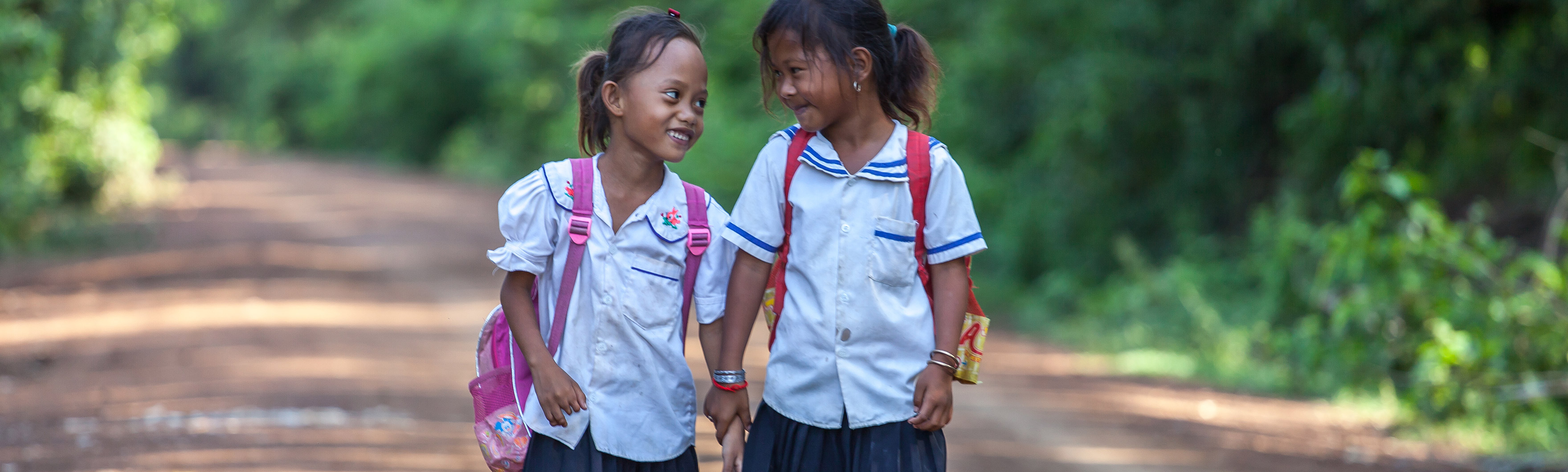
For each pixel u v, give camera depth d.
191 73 55.41
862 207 2.47
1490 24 8.09
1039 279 13.07
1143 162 11.92
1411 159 9.16
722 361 2.56
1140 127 11.52
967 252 2.49
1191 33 11.12
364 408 5.81
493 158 32.16
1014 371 8.08
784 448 2.56
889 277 2.48
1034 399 6.86
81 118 15.92
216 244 14.77
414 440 5.17
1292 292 8.62
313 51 47.34
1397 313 6.86
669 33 2.51
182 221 17.48
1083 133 11.83
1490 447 6.14
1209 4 10.83
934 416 2.46
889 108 2.52
